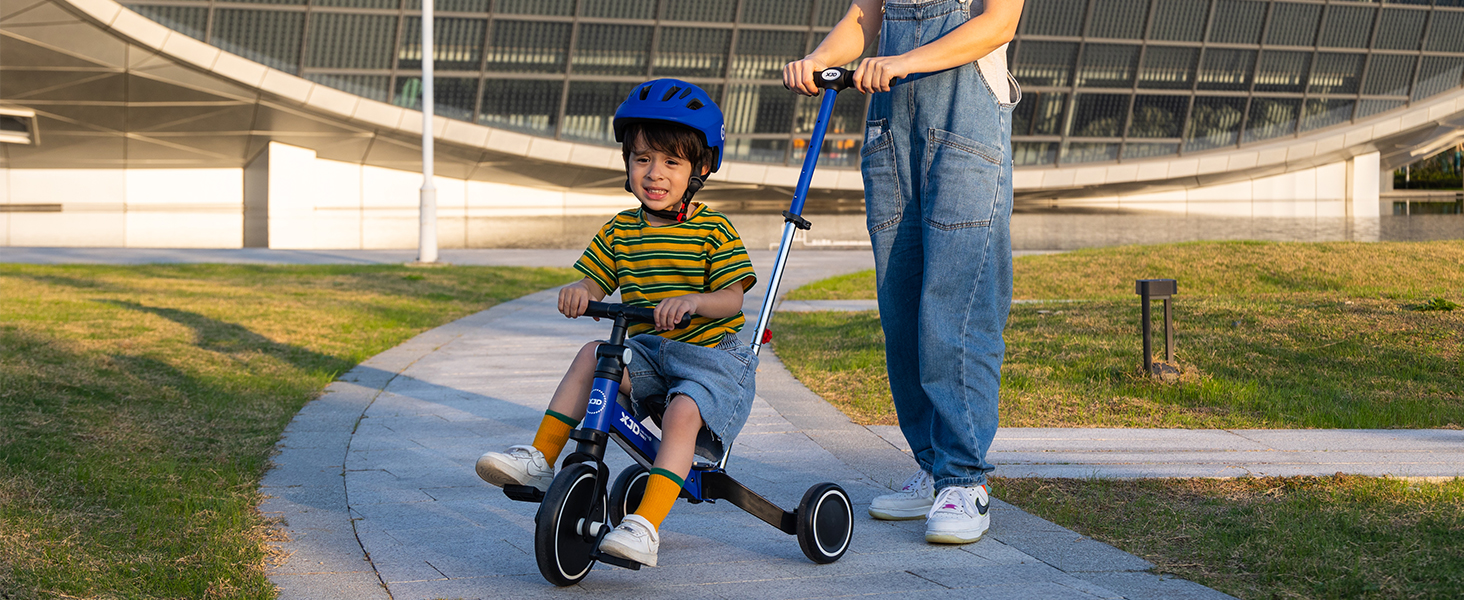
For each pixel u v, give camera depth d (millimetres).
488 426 5430
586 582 2938
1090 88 32812
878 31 3736
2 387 5379
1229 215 38438
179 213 31141
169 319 9227
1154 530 3363
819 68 3473
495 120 30578
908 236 3584
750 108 31719
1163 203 38250
